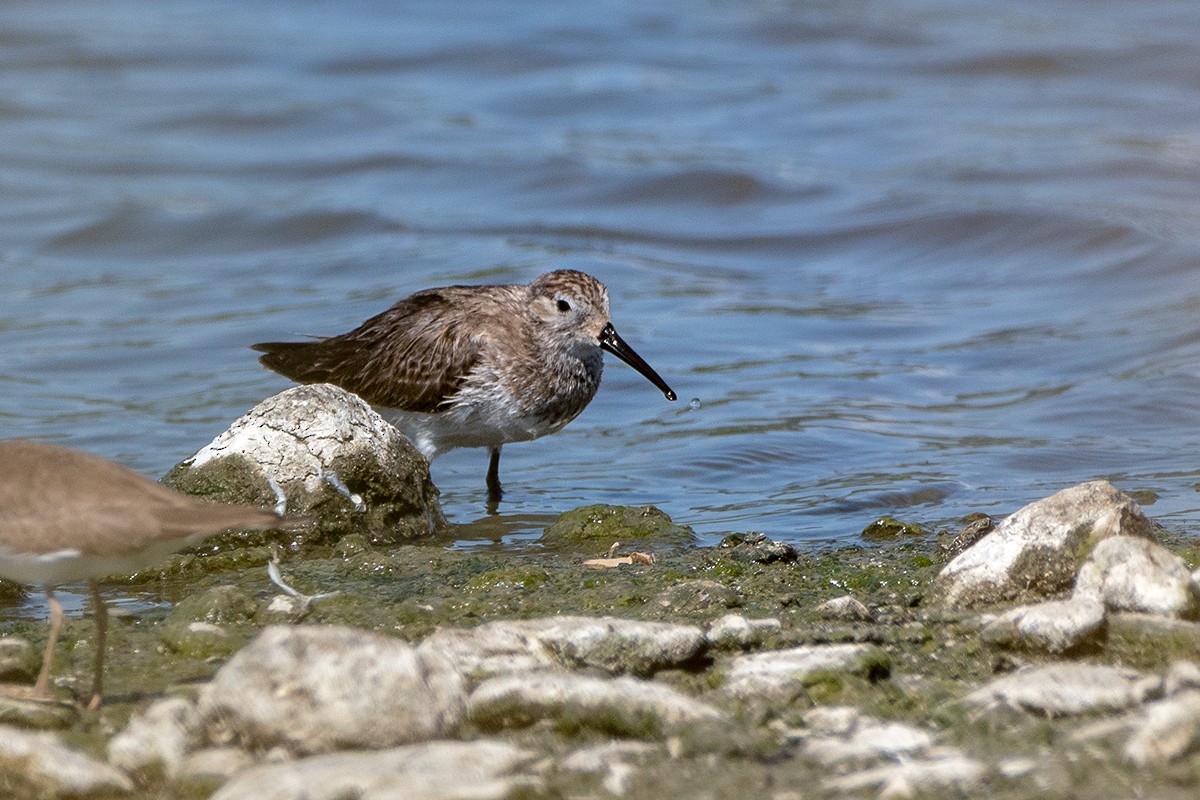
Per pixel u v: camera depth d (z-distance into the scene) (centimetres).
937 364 1880
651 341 1995
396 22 3647
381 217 2522
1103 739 742
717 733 759
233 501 1265
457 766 716
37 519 786
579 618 925
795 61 3334
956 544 1184
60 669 936
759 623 962
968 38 3375
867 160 2730
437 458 1666
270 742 757
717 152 2781
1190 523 1273
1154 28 3375
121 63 3347
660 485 1520
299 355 1563
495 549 1303
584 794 710
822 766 742
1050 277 2186
